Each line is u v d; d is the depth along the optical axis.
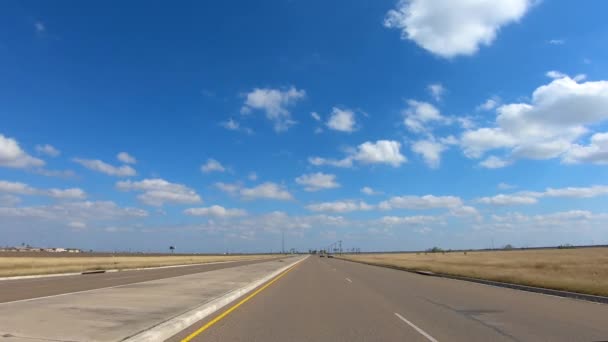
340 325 12.14
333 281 30.02
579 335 10.75
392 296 20.09
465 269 41.62
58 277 33.16
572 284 22.55
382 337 10.54
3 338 8.70
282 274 38.59
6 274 33.81
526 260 72.31
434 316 13.84
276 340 10.12
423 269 45.38
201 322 12.35
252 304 16.88
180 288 20.94
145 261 76.62
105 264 58.44
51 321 10.65
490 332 11.14
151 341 9.23
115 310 12.79
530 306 16.41
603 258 75.12
